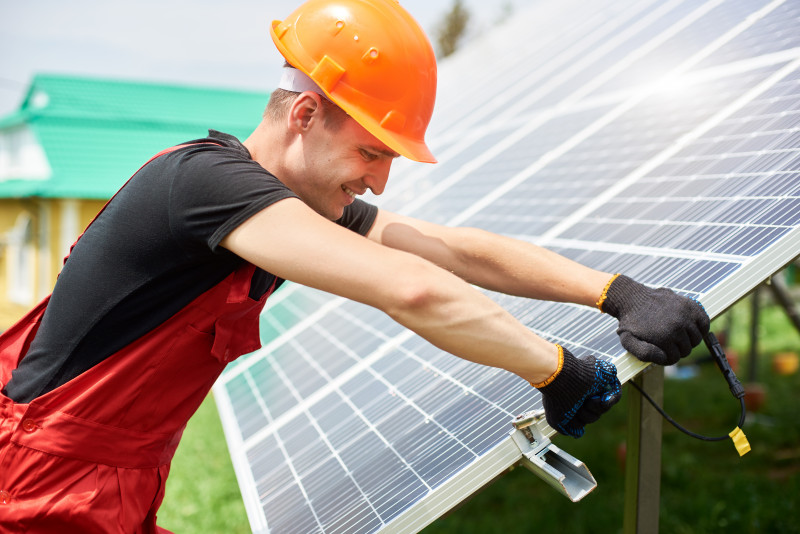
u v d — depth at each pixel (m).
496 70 7.04
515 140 4.53
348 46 1.83
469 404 2.21
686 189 2.52
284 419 3.02
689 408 7.41
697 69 3.46
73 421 1.81
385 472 2.12
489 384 2.26
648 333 1.77
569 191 3.24
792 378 8.90
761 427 6.64
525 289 2.19
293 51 1.86
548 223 3.06
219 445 7.07
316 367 3.37
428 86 1.93
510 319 1.63
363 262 1.55
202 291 1.79
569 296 2.08
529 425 1.81
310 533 2.06
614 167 3.14
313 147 1.84
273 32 1.97
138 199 1.75
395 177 5.87
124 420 1.86
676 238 2.28
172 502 5.68
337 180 1.86
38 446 1.81
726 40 3.54
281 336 4.24
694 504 4.84
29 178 21.27
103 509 1.85
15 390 1.91
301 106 1.81
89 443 1.83
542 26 7.42
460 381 2.41
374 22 1.86
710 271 1.95
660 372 2.26
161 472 2.02
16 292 20.02
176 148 1.79
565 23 6.75
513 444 1.82
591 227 2.79
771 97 2.66
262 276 1.91
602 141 3.51
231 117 24.47
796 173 2.11
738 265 1.88
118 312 1.81
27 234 18.89
